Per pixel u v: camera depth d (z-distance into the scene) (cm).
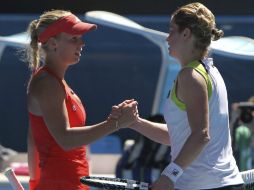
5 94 4691
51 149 1226
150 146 2212
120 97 4700
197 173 1134
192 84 1110
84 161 1257
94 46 4688
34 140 1255
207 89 1125
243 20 4688
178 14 1159
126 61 4688
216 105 1140
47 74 1214
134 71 4688
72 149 1187
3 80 4675
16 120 4697
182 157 1085
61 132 1184
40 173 1255
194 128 1098
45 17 1239
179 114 1138
